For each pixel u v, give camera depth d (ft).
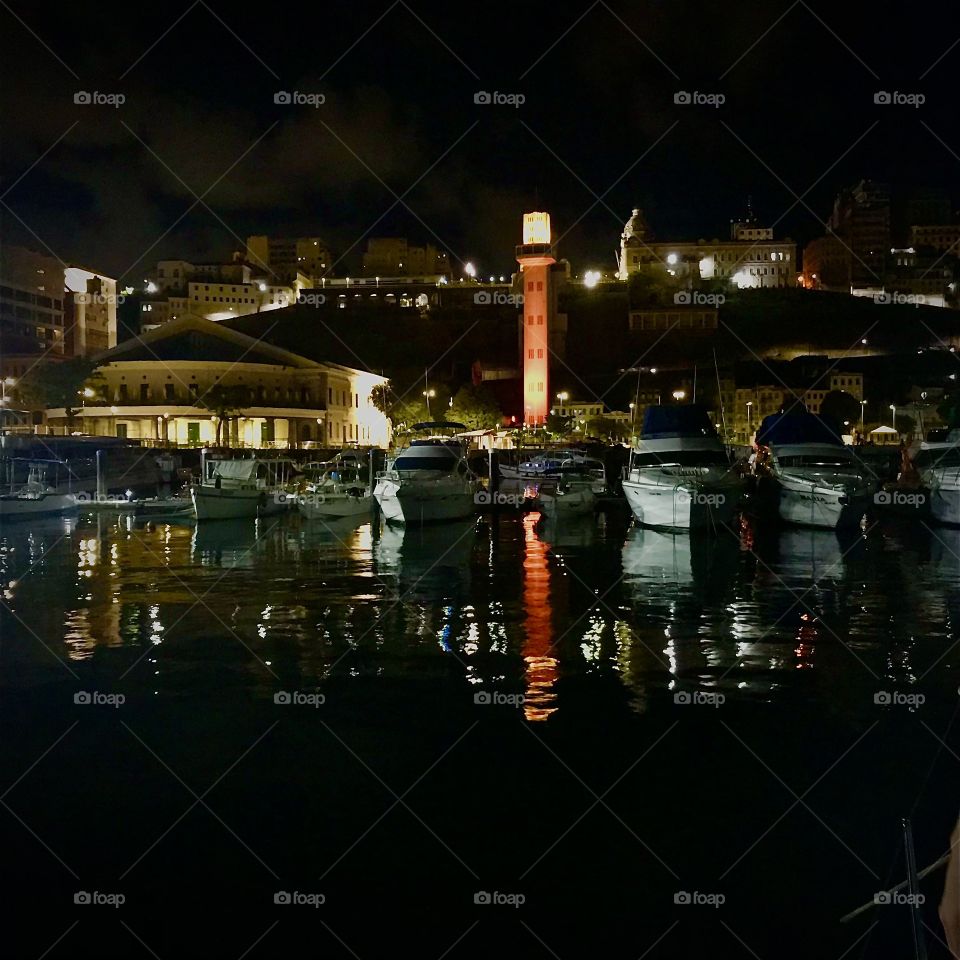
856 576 104.94
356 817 38.45
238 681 59.41
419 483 159.22
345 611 84.74
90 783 42.01
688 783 41.63
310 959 28.99
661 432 154.51
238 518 180.14
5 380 385.50
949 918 13.08
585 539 144.66
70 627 77.46
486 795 40.50
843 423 434.30
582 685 57.82
